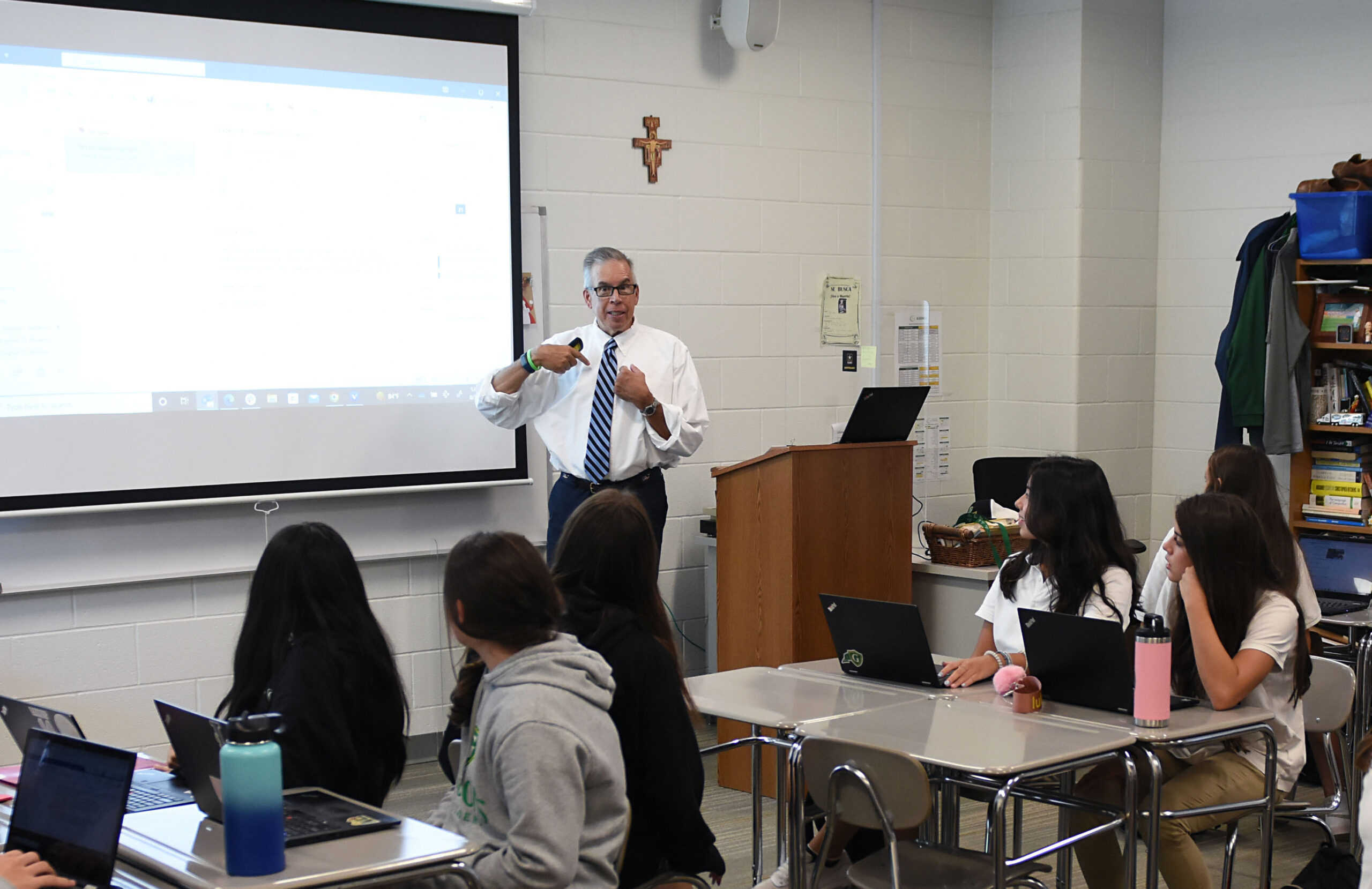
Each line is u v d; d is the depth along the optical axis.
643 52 4.87
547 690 1.89
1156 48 5.66
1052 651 2.72
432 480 4.37
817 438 5.38
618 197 4.85
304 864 1.70
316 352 4.16
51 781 1.77
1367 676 3.79
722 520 4.25
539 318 4.64
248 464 4.06
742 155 5.12
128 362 3.88
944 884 2.46
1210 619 2.76
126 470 3.89
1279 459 5.20
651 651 2.17
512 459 4.52
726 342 5.12
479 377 4.43
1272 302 4.82
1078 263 5.52
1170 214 5.70
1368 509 4.82
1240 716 2.66
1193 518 2.82
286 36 4.07
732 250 5.12
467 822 1.97
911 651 2.89
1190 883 2.73
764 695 2.86
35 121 3.73
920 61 5.54
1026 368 5.70
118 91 3.84
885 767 2.34
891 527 4.27
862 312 5.46
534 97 4.65
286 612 2.21
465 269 4.39
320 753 2.10
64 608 3.89
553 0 4.67
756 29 4.85
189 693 4.09
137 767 2.29
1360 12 5.25
